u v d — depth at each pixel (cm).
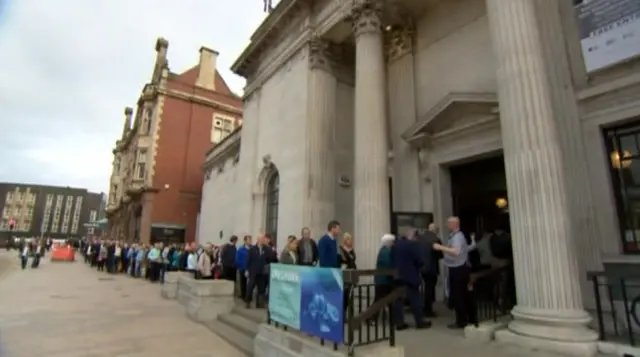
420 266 575
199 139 2772
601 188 557
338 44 1116
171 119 2683
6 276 1698
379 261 572
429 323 566
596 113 574
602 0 571
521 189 508
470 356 417
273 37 1311
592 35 578
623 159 557
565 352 424
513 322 488
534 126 514
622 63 540
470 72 838
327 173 1029
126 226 3184
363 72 855
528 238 490
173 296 1179
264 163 1260
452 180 880
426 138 878
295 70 1159
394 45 1047
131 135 3522
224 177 1998
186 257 1453
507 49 558
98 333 684
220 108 2912
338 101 1113
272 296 539
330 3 1041
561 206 486
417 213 827
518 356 418
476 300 618
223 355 550
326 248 622
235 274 1035
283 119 1191
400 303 557
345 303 429
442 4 937
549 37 631
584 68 590
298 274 480
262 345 515
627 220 541
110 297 1173
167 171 2597
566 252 472
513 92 539
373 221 757
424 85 955
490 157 788
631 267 507
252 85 1452
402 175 953
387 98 1040
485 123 754
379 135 811
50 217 7769
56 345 595
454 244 582
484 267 691
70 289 1340
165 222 2527
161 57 2933
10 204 7500
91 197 8369
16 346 584
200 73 2911
